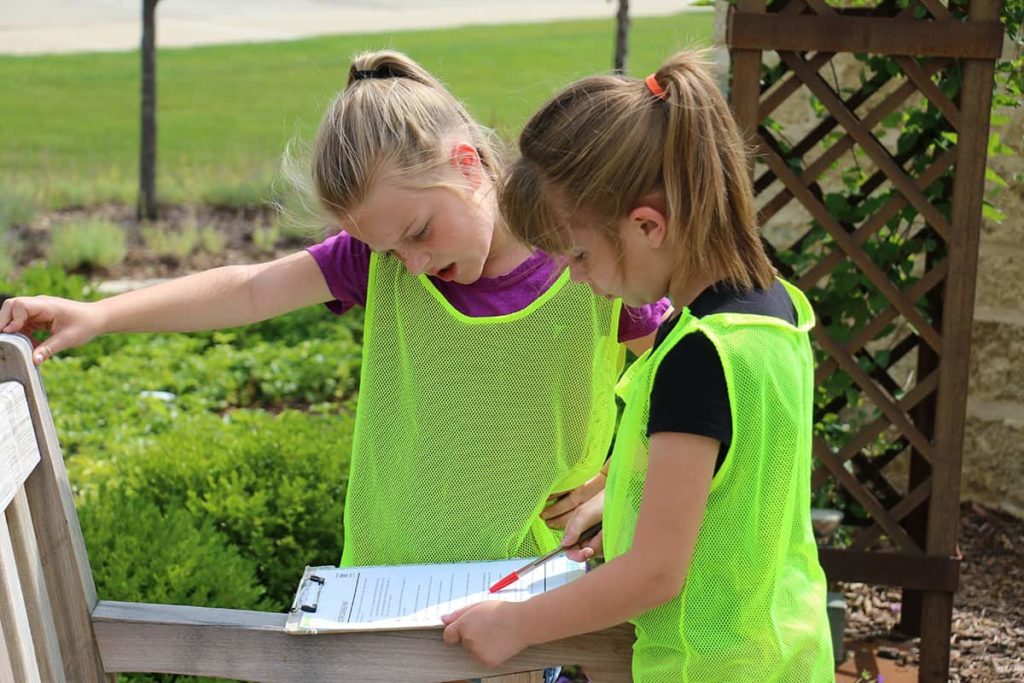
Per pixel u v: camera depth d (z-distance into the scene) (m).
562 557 2.05
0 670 1.64
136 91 16.69
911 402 3.03
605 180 1.65
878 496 3.56
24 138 13.06
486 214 2.05
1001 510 4.18
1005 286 4.07
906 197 2.89
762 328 1.70
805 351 1.79
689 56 1.70
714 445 1.64
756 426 1.67
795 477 1.74
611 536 1.83
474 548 2.21
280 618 1.96
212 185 10.13
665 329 1.77
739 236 1.73
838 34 2.78
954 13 2.85
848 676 3.18
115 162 11.66
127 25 24.33
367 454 2.28
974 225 2.85
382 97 1.99
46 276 6.65
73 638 1.94
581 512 2.05
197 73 18.31
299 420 4.22
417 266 2.03
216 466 3.77
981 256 4.09
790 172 2.97
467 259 2.05
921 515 3.32
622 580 1.68
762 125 3.22
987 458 4.19
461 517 2.21
